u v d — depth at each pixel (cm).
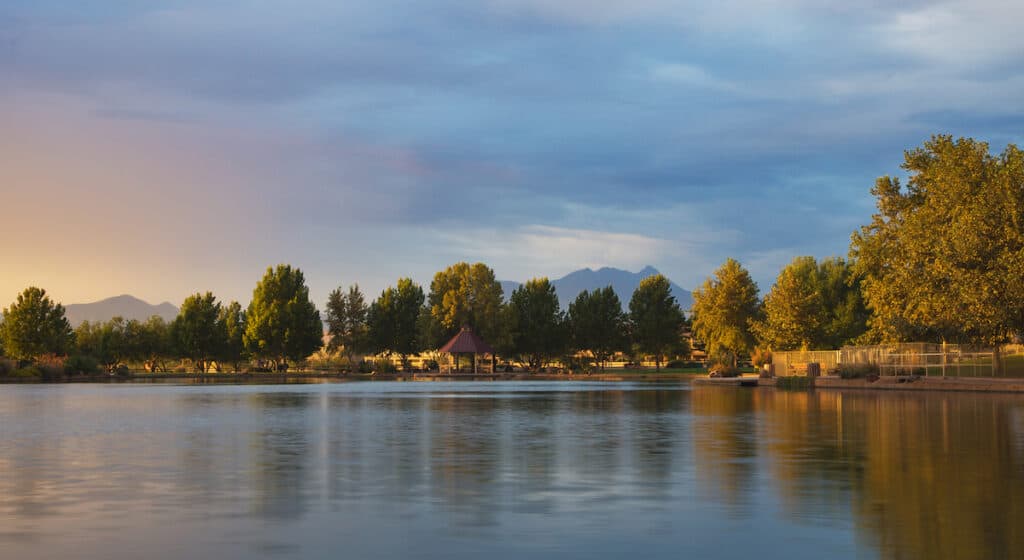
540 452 1697
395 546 861
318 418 2712
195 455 1656
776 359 6706
